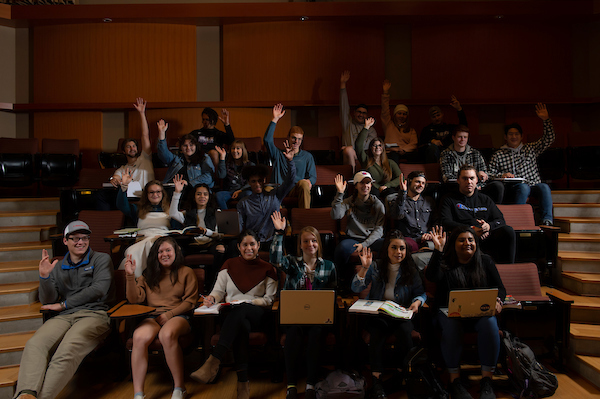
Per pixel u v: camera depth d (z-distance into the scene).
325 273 2.89
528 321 2.86
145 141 4.66
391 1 5.70
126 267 2.80
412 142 5.36
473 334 2.73
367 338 2.74
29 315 3.10
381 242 3.40
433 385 2.54
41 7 5.75
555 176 4.84
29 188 5.76
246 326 2.66
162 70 5.97
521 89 5.92
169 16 5.75
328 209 3.85
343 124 5.41
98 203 4.20
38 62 5.95
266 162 4.95
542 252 3.54
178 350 2.59
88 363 3.14
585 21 5.87
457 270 2.81
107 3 5.96
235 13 5.75
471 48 5.93
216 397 2.65
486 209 3.54
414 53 5.96
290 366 2.57
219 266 3.38
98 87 5.93
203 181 4.33
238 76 5.98
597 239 3.65
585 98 5.72
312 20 5.91
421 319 2.83
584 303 3.12
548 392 2.55
